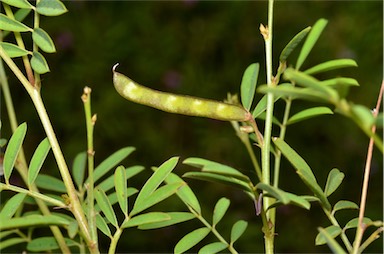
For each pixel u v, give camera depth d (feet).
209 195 2.54
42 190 1.38
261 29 0.87
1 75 1.09
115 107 2.68
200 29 2.88
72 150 2.60
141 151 2.70
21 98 2.66
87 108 0.82
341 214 2.55
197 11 2.89
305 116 1.00
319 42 2.71
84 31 2.67
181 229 2.44
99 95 2.70
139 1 2.79
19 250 1.82
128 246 2.43
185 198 0.96
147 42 2.81
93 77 2.70
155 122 2.73
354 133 2.68
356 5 2.77
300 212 2.59
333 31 2.74
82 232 0.85
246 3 2.85
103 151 2.68
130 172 1.02
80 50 2.69
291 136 2.69
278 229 2.58
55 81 2.69
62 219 0.77
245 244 2.27
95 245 0.85
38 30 0.87
